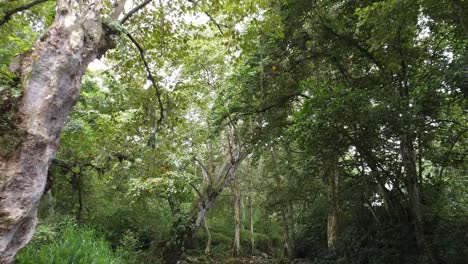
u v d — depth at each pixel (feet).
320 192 57.77
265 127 43.52
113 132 25.67
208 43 36.09
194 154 41.57
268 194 61.11
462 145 30.99
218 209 71.31
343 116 27.78
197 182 54.65
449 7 23.91
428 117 26.58
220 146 52.16
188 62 36.50
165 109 25.29
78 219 37.83
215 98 40.83
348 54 36.17
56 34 10.97
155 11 20.36
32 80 10.30
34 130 9.97
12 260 9.98
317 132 29.76
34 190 10.03
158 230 50.44
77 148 29.32
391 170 33.76
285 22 32.83
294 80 39.45
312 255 60.59
